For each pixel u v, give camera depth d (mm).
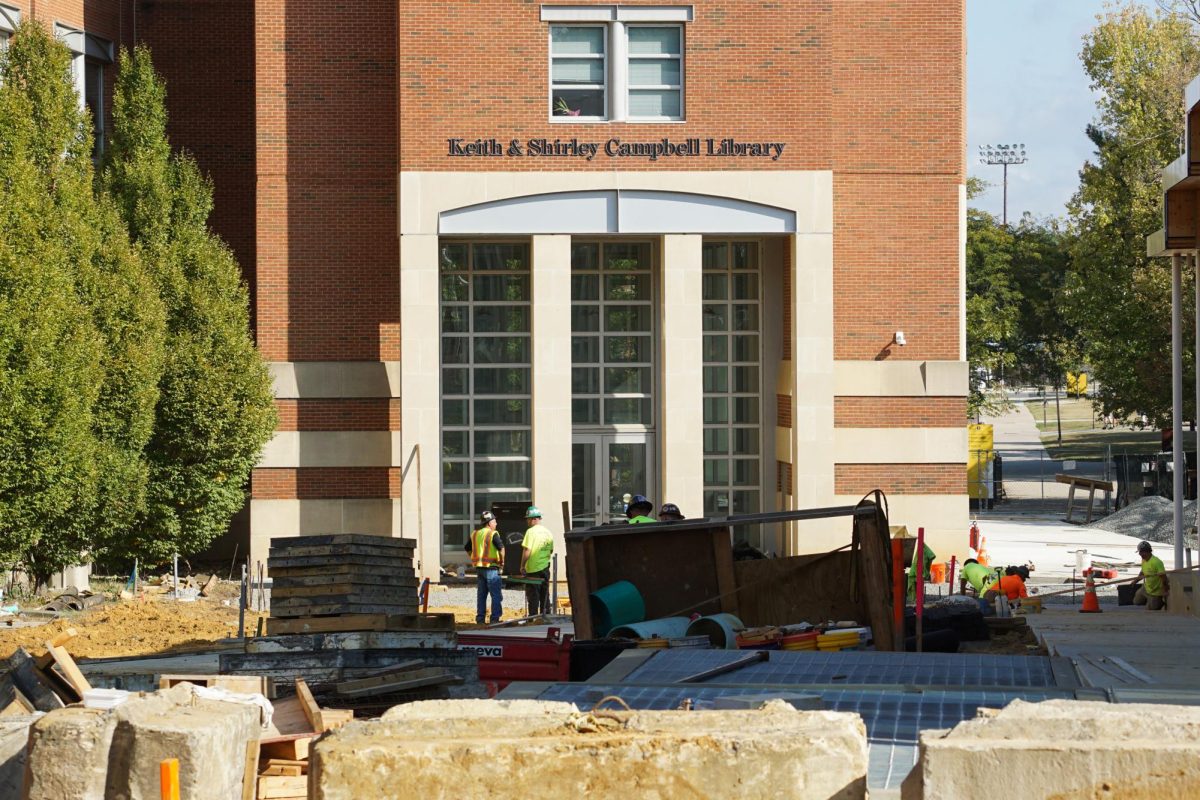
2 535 27500
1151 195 59281
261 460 36031
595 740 5832
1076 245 64188
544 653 15867
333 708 13586
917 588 18438
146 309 31641
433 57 34812
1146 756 5453
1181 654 15867
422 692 13875
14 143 28562
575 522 37500
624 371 37750
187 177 35188
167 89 39656
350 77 36500
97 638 23984
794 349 35281
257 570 35938
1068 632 19312
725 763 5766
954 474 36656
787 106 35219
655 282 37688
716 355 38281
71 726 7262
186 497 33562
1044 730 5797
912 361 36750
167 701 7594
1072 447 105250
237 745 7309
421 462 34844
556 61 35188
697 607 19562
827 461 35094
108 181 34438
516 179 34938
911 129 36875
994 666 14461
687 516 35156
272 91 36406
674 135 35094
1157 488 56875
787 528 36188
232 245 39688
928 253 36875
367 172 36500
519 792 5762
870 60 36938
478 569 27562
